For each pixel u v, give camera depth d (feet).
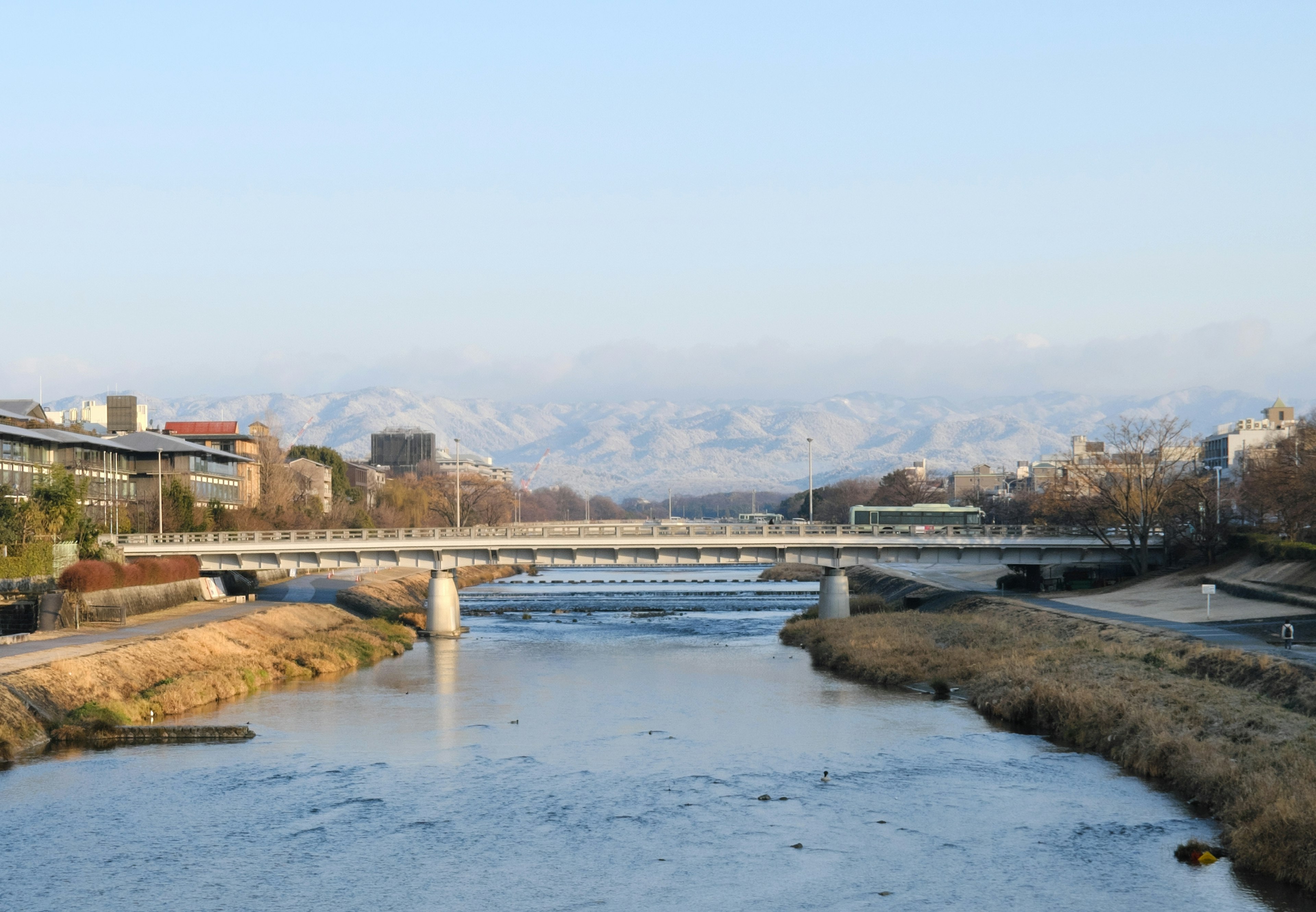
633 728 242.58
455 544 438.81
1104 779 195.62
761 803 182.80
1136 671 251.80
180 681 272.51
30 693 231.91
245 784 194.70
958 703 271.90
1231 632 291.79
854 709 264.31
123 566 379.14
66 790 189.88
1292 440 528.22
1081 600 411.13
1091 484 481.46
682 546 442.50
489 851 161.58
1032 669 273.54
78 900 144.25
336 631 387.75
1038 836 165.37
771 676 319.68
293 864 156.66
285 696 284.82
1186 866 152.25
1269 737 187.21
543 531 496.23
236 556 444.96
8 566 343.87
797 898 144.56
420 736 233.14
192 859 158.40
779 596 641.40
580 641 419.13
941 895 144.56
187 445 554.87
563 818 175.94
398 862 157.69
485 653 381.60
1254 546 415.64
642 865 156.25
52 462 470.80
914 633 365.40
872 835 166.91
